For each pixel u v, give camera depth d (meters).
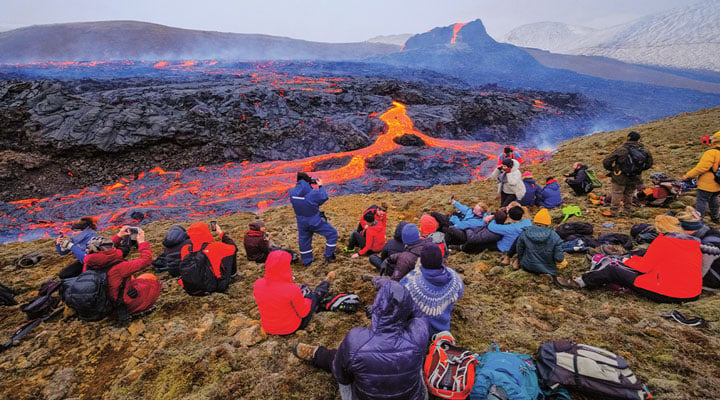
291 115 50.97
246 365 3.93
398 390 2.70
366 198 13.65
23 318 5.14
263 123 44.94
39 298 4.97
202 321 4.84
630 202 7.40
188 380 3.75
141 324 4.79
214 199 26.17
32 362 4.14
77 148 29.59
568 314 4.45
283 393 3.49
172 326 4.78
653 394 3.04
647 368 3.38
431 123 57.03
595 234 6.70
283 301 4.20
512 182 8.30
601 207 8.30
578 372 2.99
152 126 34.28
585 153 14.20
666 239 4.28
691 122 14.43
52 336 4.61
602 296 4.78
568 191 10.01
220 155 36.28
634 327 4.00
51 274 6.80
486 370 3.01
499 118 69.94
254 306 5.31
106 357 4.23
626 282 4.61
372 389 2.68
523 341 3.98
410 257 4.70
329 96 65.88
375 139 47.28
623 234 5.98
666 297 4.31
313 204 6.39
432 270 3.52
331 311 4.93
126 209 23.22
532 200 8.79
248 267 6.81
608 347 3.71
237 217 11.99
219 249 5.57
